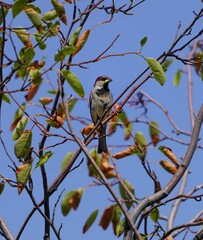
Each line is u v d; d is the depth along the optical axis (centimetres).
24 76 989
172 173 946
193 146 945
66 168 950
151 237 898
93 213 1103
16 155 902
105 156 1155
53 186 940
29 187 902
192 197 885
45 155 892
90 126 1047
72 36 927
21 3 896
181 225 880
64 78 948
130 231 891
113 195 838
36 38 945
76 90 910
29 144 904
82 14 988
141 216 898
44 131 911
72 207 1133
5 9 938
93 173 1142
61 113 1036
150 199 901
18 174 888
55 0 959
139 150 997
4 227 930
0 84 911
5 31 903
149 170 939
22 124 920
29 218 913
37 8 963
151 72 998
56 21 945
